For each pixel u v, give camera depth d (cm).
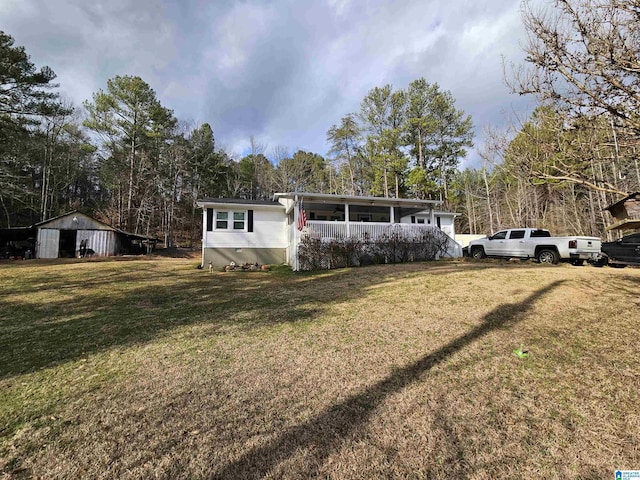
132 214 2906
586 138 315
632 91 259
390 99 2788
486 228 3136
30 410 268
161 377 332
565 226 2319
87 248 2083
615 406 252
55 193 2900
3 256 1994
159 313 610
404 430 229
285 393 291
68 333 491
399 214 1877
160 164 3119
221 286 912
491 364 339
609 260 1062
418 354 375
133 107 2730
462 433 223
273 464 196
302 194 1284
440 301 618
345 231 1359
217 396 288
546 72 316
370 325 496
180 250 2631
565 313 503
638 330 415
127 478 186
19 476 189
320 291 784
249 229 1512
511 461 194
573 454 199
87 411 265
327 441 218
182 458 204
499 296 626
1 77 1725
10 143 2067
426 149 2811
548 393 277
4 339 464
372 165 2925
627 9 262
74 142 2933
